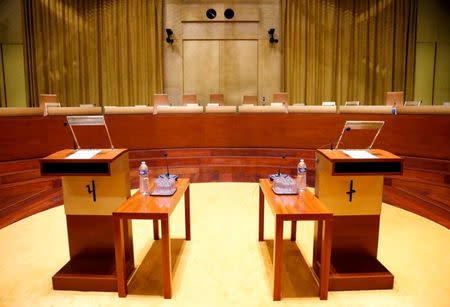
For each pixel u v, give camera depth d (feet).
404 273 8.50
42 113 17.39
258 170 19.75
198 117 20.01
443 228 11.39
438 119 15.96
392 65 29.60
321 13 29.86
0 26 29.17
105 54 30.35
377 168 7.91
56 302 7.38
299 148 19.57
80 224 8.40
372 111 17.80
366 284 7.75
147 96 30.83
